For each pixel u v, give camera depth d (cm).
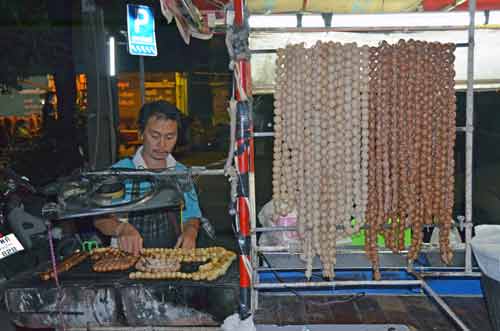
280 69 203
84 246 316
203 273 206
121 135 1381
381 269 244
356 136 202
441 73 205
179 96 1662
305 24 224
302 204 204
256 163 609
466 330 183
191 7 211
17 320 201
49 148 743
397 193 209
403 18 222
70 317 198
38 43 672
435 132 210
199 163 1302
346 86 199
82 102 857
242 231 190
